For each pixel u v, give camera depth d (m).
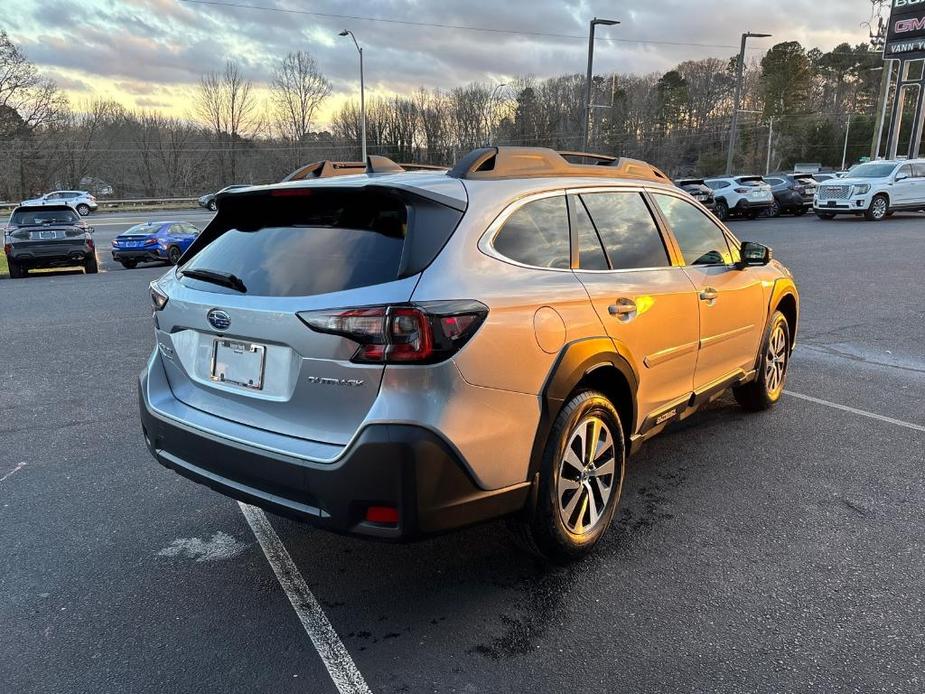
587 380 3.06
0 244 24.81
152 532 3.40
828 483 3.85
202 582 2.95
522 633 2.56
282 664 2.41
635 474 4.02
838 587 2.82
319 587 2.91
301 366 2.44
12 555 3.17
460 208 2.57
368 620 2.67
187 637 2.57
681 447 4.44
